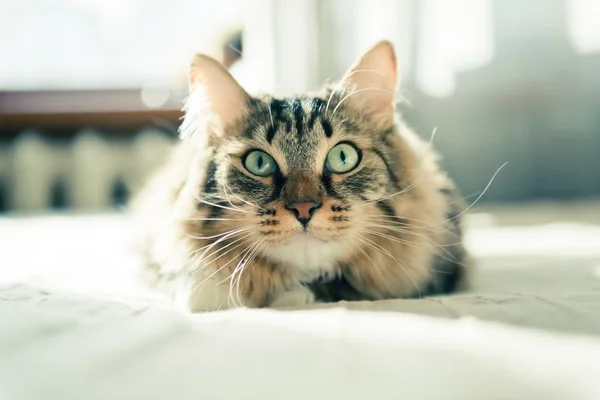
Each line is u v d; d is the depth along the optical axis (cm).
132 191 90
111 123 97
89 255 48
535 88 96
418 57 93
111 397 18
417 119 95
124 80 100
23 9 98
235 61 86
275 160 34
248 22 89
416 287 35
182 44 98
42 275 38
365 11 91
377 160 35
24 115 96
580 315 25
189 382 19
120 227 67
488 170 97
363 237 34
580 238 55
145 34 99
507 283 36
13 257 48
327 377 19
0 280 35
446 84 95
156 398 18
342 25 91
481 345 22
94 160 96
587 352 21
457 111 96
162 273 34
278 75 89
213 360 21
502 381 19
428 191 37
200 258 33
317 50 90
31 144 96
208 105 36
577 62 96
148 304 29
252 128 35
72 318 25
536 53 95
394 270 35
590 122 97
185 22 98
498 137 97
